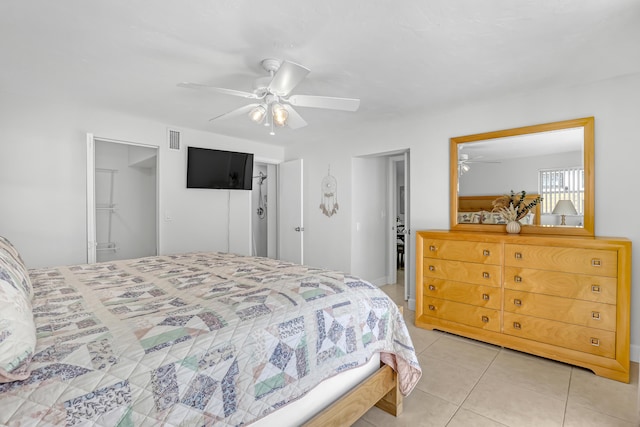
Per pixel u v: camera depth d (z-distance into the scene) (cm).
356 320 165
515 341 266
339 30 188
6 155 291
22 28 185
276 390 126
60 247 319
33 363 91
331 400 155
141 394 95
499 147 312
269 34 192
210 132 441
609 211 257
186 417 101
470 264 292
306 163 508
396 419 186
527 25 183
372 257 492
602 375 228
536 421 182
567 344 243
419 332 314
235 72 246
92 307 142
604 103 259
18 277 131
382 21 179
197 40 199
